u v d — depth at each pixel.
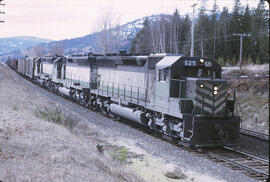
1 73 44.66
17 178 6.10
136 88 16.61
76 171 7.10
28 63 51.16
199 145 11.97
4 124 11.55
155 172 9.24
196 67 13.34
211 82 12.52
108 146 11.88
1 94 21.75
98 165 8.27
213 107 12.62
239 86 24.47
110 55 21.08
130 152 11.33
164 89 13.54
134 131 15.22
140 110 16.38
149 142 13.05
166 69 13.35
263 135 15.53
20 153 7.91
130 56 17.09
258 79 23.56
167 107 13.30
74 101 27.50
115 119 19.27
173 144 12.96
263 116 18.30
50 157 7.89
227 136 12.45
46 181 6.21
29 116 14.32
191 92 12.53
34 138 9.77
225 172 9.45
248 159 11.09
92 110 22.83
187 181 8.61
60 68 32.00
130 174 8.19
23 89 31.23
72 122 14.83
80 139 11.89
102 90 21.45
